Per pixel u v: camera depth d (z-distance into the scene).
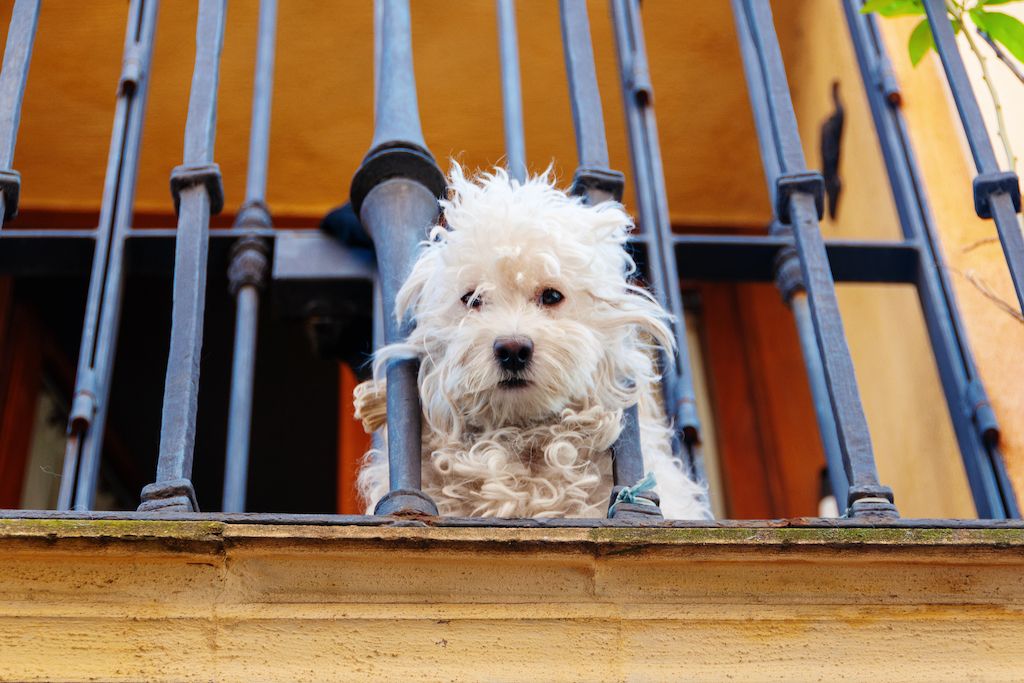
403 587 1.52
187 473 1.72
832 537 1.55
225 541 1.50
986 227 2.67
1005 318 2.56
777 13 3.80
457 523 1.54
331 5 3.79
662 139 4.16
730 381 4.58
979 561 1.58
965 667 1.53
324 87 4.02
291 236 2.45
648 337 2.39
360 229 2.41
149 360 5.23
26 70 2.15
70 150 4.13
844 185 3.59
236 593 1.50
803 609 1.55
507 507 2.01
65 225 4.24
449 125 4.14
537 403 2.04
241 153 4.16
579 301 2.12
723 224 4.36
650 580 1.55
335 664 1.47
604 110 4.05
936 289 2.59
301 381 5.23
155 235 2.36
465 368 2.01
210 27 2.27
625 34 2.58
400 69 2.20
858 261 2.64
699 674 1.51
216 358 5.33
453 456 2.06
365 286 2.46
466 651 1.49
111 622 1.48
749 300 4.66
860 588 1.57
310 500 5.84
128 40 2.47
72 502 2.19
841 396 1.86
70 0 3.72
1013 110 2.87
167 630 1.48
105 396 2.17
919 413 3.07
